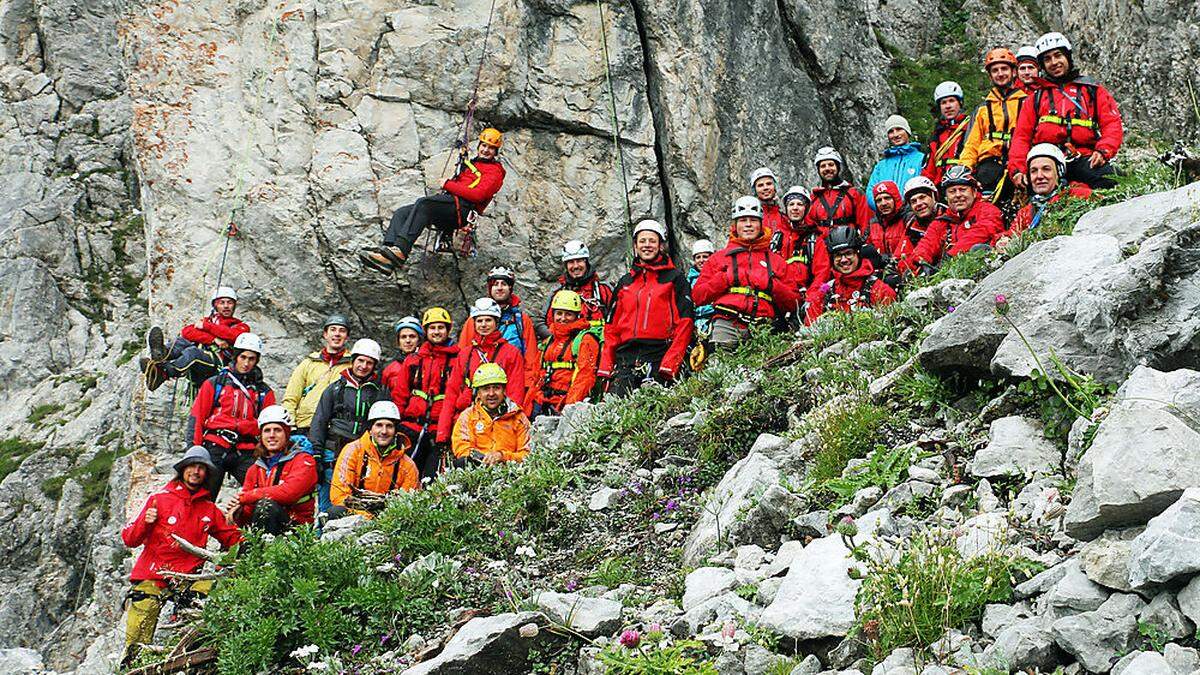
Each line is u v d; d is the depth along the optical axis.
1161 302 5.25
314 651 5.94
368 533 7.29
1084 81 10.33
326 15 14.60
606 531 6.93
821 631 4.64
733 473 6.72
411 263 14.32
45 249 25.28
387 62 14.51
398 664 5.87
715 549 6.05
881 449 6.08
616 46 14.99
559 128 14.88
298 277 14.41
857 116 16.69
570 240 14.73
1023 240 8.23
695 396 8.36
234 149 14.54
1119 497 4.30
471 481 7.82
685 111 15.06
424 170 14.40
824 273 10.68
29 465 21.86
